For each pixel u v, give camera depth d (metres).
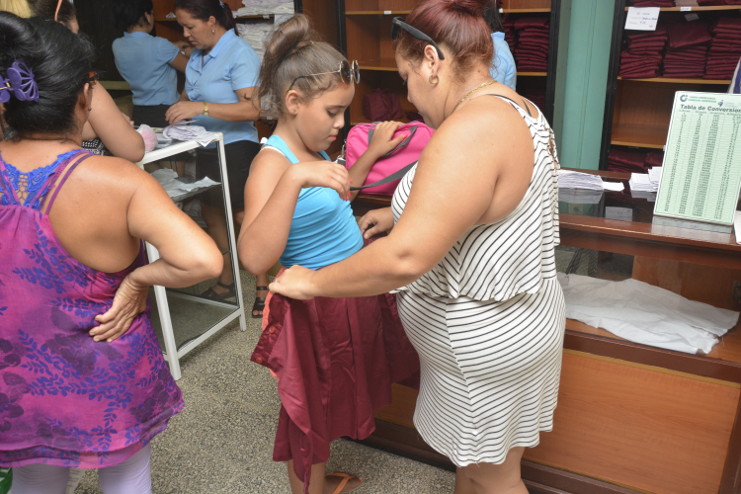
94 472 2.21
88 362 1.26
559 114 3.88
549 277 1.37
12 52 1.10
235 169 3.26
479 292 1.25
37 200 1.15
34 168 1.16
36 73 1.12
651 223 1.69
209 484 2.14
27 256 1.17
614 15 3.33
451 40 1.18
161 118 3.44
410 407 2.17
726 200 1.64
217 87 3.09
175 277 1.24
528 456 2.00
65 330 1.23
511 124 1.11
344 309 1.59
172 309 3.17
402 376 1.84
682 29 3.46
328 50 1.45
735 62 3.29
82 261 1.20
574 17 3.75
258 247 1.39
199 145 2.74
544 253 1.34
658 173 2.09
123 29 3.38
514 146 1.10
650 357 1.71
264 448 2.32
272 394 2.67
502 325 1.30
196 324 3.05
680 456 1.78
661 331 1.78
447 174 1.05
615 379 1.79
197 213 3.00
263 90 1.53
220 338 3.17
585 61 3.85
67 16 1.84
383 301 1.75
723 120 1.60
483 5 1.20
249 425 2.46
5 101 1.10
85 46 1.22
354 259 1.19
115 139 2.15
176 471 2.20
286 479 2.15
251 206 1.48
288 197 1.34
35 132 1.18
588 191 2.00
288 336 1.48
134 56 3.35
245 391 2.70
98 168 1.17
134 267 1.32
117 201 1.18
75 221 1.16
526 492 1.62
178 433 2.42
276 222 1.36
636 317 1.86
